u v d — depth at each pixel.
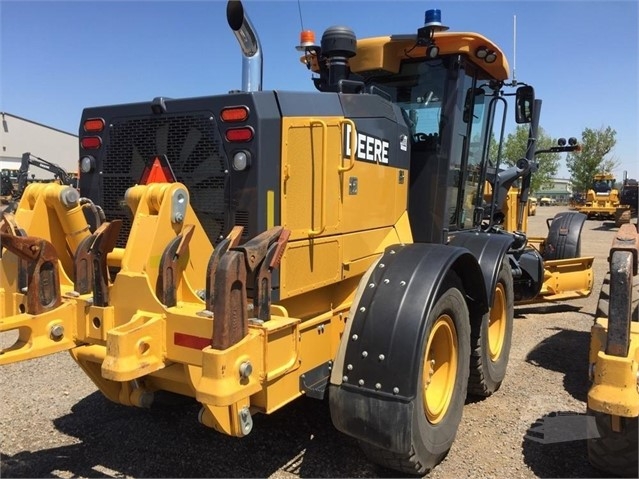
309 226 2.88
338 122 2.99
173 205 2.50
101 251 2.55
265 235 2.40
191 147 2.80
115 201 3.14
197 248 2.62
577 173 45.88
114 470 2.99
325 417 3.63
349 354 2.73
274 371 2.39
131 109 3.03
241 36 3.35
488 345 3.93
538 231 20.00
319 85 4.27
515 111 5.00
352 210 3.20
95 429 3.49
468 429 3.53
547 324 6.27
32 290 2.53
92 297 2.62
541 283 6.04
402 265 2.92
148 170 2.88
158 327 2.38
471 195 4.74
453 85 3.90
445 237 4.04
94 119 3.19
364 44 3.92
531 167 6.37
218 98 2.70
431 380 3.13
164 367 2.43
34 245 2.50
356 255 3.29
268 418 3.61
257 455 3.15
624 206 23.83
